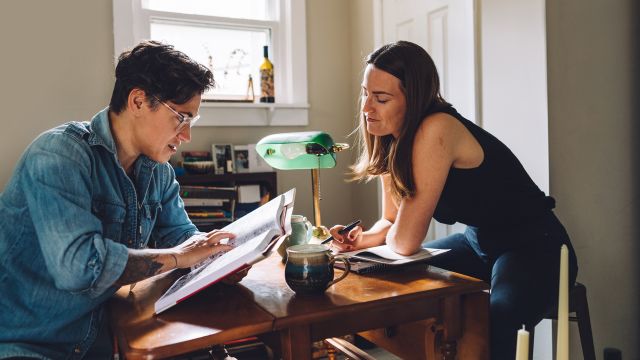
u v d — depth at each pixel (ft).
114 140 4.27
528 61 6.94
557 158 6.84
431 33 8.79
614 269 7.38
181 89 4.05
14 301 3.88
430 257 4.69
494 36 7.44
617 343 7.43
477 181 5.22
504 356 4.45
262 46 10.32
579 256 7.07
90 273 3.49
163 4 9.61
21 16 8.21
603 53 7.20
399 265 4.61
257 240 3.59
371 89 5.20
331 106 10.68
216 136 9.61
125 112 4.16
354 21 10.68
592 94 7.12
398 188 5.02
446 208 5.62
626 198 7.45
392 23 9.72
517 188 5.30
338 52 10.74
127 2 8.81
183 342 3.05
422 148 4.91
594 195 7.17
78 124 4.23
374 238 5.66
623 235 7.44
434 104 5.23
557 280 4.97
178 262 3.85
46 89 8.39
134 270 3.65
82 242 3.54
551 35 6.74
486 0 7.54
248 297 3.83
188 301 3.80
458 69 8.23
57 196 3.62
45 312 3.91
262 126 9.99
